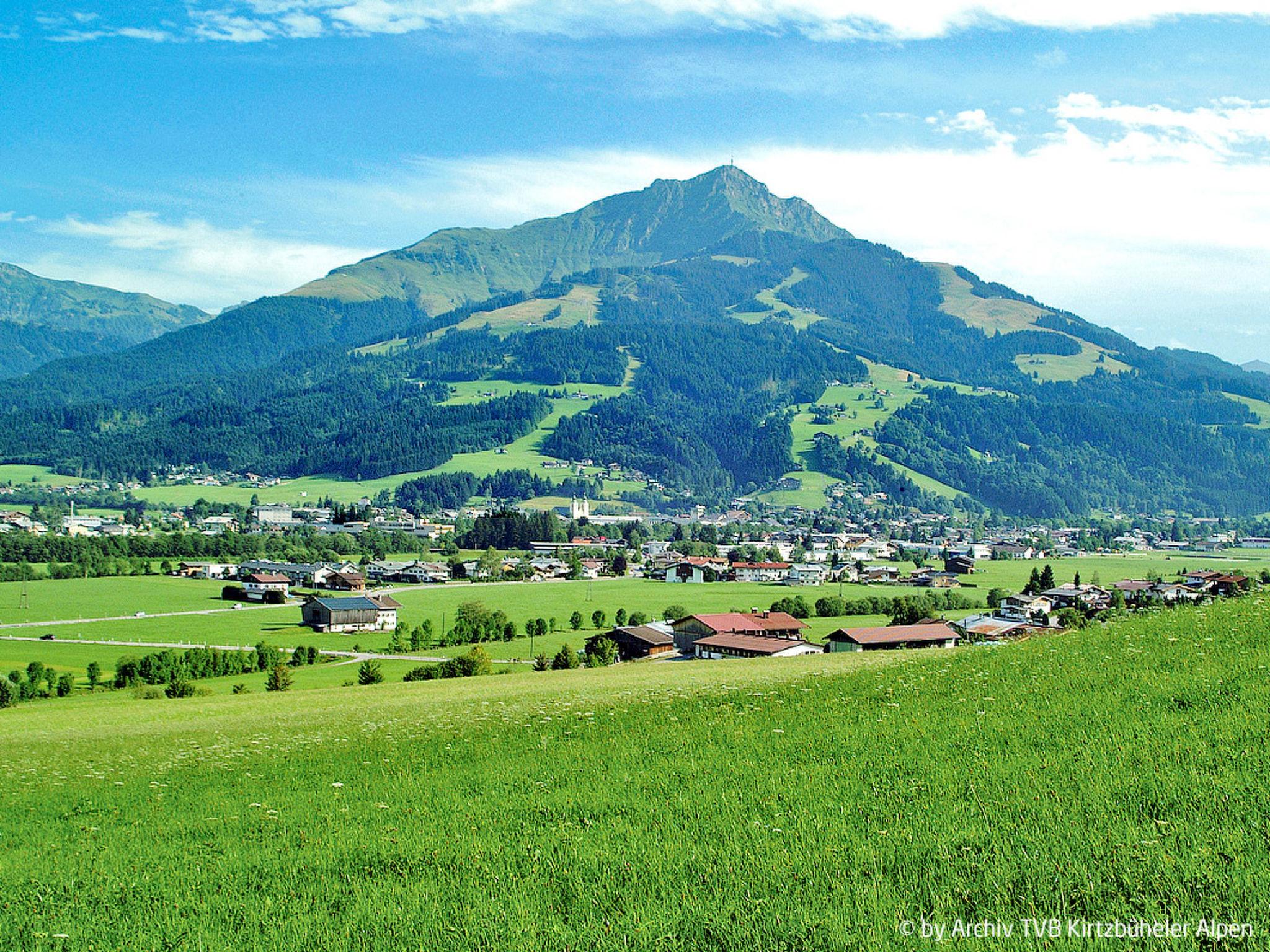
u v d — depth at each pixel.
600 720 30.67
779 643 96.88
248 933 13.68
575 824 17.33
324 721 41.12
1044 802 14.78
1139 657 26.77
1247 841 12.31
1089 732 18.84
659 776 20.64
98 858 19.56
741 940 11.45
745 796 17.88
